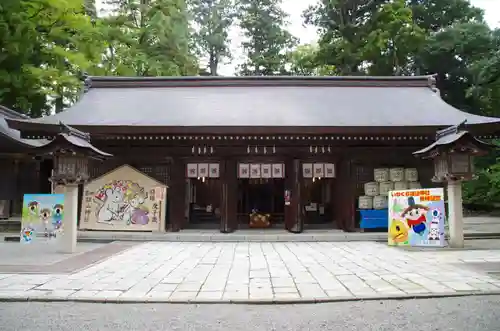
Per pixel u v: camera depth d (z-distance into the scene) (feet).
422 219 39.14
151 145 51.83
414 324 16.67
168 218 51.26
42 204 39.19
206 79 64.75
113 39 91.81
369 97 60.90
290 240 44.88
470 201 84.02
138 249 38.09
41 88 75.46
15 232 50.24
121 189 49.90
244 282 24.03
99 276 25.72
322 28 118.21
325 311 18.62
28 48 66.85
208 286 23.08
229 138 49.37
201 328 16.42
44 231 38.88
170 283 23.81
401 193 40.75
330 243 42.96
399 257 32.96
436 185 51.98
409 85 65.46
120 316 17.99
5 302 20.29
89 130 47.24
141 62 94.84
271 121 50.29
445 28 103.30
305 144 51.29
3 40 63.82
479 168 87.97
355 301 20.24
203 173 52.08
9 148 55.88
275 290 22.06
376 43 99.55
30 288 22.50
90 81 64.59
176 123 49.44
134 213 49.39
